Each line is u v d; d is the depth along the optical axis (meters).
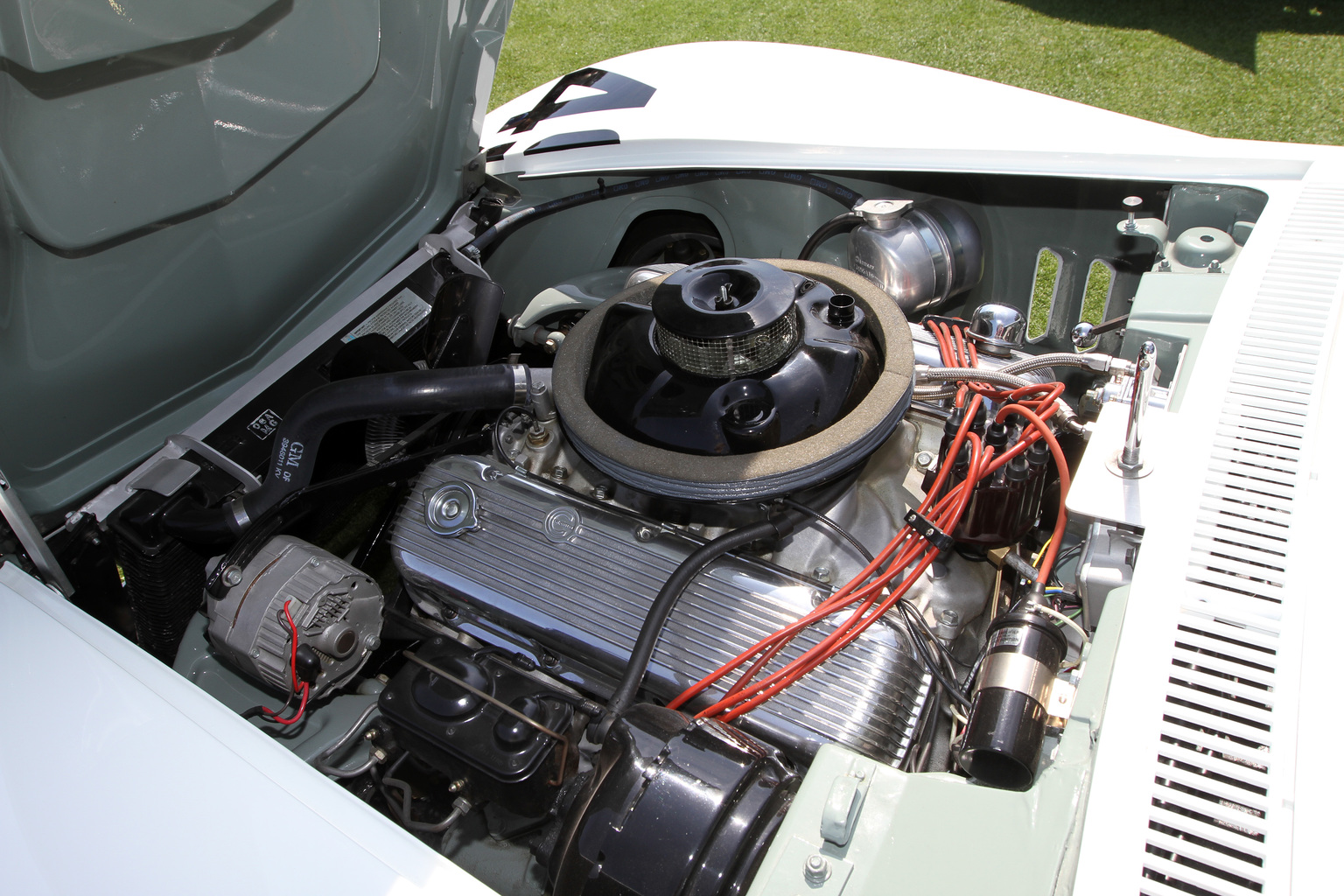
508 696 1.39
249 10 1.45
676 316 1.42
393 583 2.06
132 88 1.36
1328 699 0.98
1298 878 0.85
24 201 1.29
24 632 1.38
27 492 1.63
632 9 6.45
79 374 1.60
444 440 1.91
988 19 5.96
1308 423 1.28
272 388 1.83
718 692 1.35
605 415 1.53
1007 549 1.49
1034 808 0.96
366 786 1.49
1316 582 1.09
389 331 1.98
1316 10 5.77
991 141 2.12
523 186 2.50
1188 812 0.92
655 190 2.51
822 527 1.49
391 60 1.86
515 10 6.53
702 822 1.08
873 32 5.93
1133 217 1.87
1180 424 1.30
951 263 2.04
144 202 1.49
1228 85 5.11
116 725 1.23
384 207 2.15
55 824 1.15
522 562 1.51
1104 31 5.75
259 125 1.62
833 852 0.96
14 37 1.14
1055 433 1.55
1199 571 1.12
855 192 2.23
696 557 1.37
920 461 1.57
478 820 1.53
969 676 1.34
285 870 1.05
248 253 1.79
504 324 2.25
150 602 1.63
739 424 1.42
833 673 1.32
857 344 1.51
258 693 1.59
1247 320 1.46
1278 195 1.77
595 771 1.21
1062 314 2.19
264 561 1.54
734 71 2.68
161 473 1.67
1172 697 1.00
